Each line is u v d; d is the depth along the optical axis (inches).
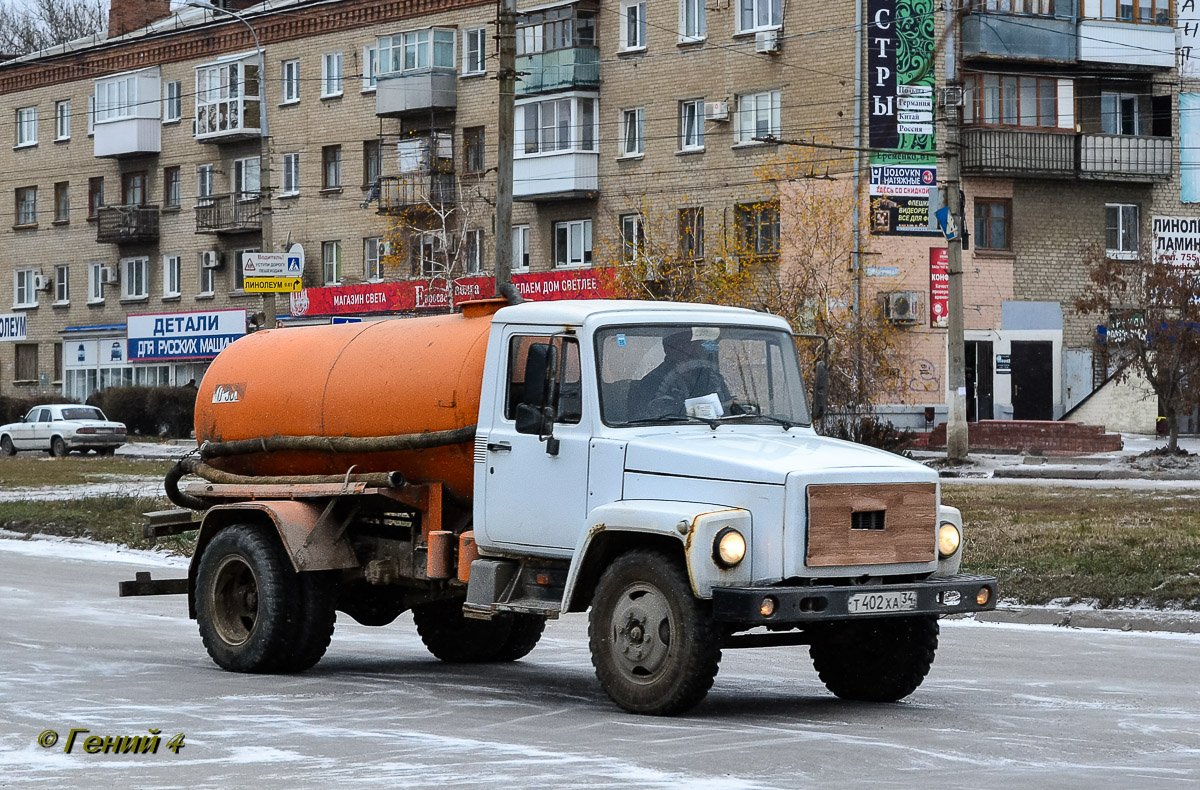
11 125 2891.2
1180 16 1860.2
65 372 2797.7
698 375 417.1
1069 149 1809.8
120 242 2659.9
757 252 1588.3
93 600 695.7
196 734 360.5
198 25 2522.1
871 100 1718.8
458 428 438.3
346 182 2329.0
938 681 459.2
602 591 389.7
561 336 413.4
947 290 1750.7
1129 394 1771.7
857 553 378.0
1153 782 304.7
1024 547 742.5
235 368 517.7
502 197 1024.2
